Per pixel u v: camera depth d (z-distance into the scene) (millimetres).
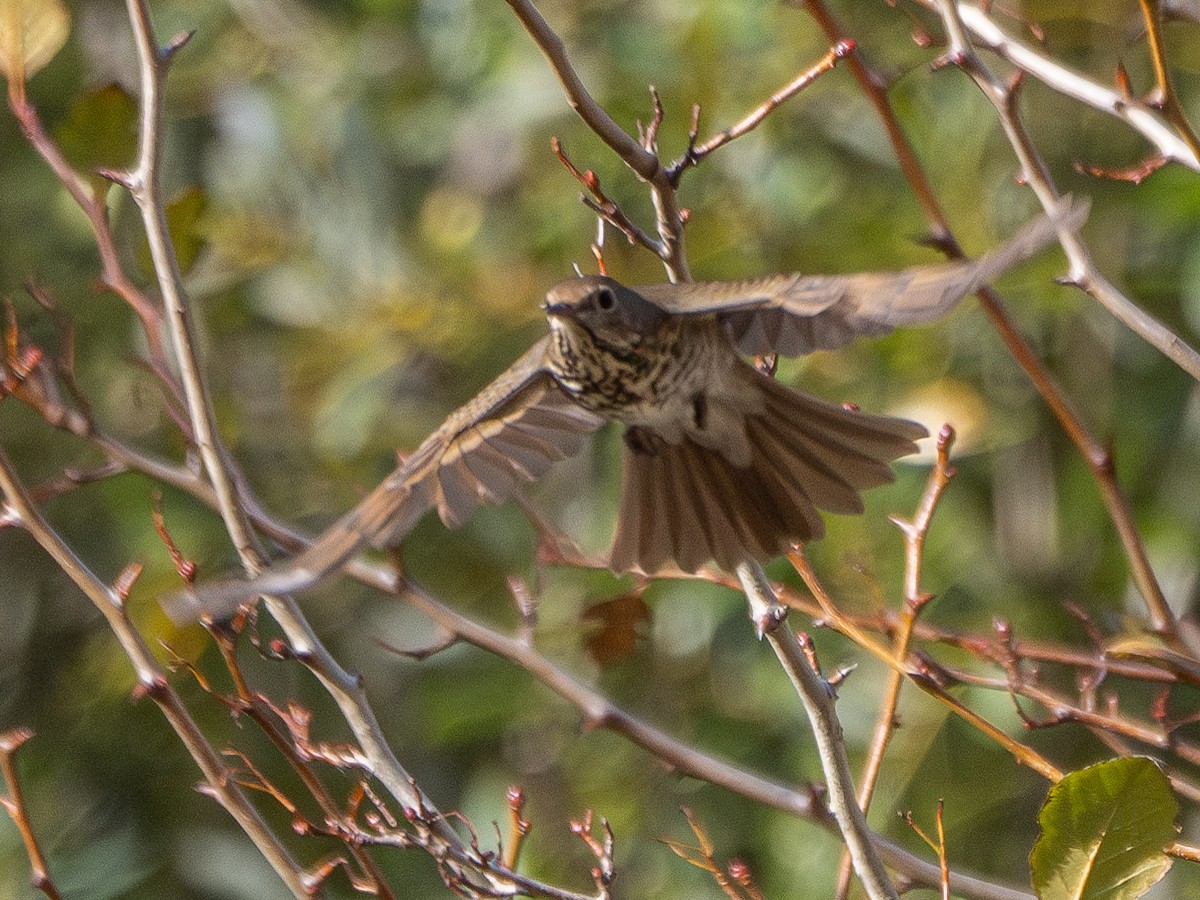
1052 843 5367
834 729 5910
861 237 12172
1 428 12781
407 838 6148
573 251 12711
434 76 13594
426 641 12656
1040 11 11492
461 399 13258
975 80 6977
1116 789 5320
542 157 12820
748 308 5719
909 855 6457
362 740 6422
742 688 12367
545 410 6098
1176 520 12156
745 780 6629
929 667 6926
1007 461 12500
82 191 7469
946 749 11844
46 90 13273
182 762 12281
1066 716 6707
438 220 13281
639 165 5934
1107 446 7387
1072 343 12547
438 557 12750
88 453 12500
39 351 6992
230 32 13891
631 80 12641
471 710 12281
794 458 6070
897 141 7664
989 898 6391
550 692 12383
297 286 13188
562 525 12773
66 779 12352
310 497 12719
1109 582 12109
